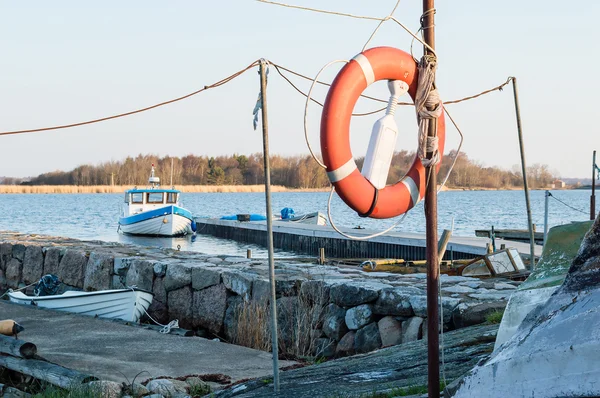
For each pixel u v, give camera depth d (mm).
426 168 5285
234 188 135875
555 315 3975
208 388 8375
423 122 5277
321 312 11781
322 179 144000
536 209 79812
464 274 13992
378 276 13117
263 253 33031
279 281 12641
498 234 28109
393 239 26141
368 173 5395
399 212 5539
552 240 6773
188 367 9586
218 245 38031
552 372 3701
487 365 4105
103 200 130250
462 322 9641
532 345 3873
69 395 7566
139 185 137250
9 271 22250
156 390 8109
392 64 5305
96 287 18000
